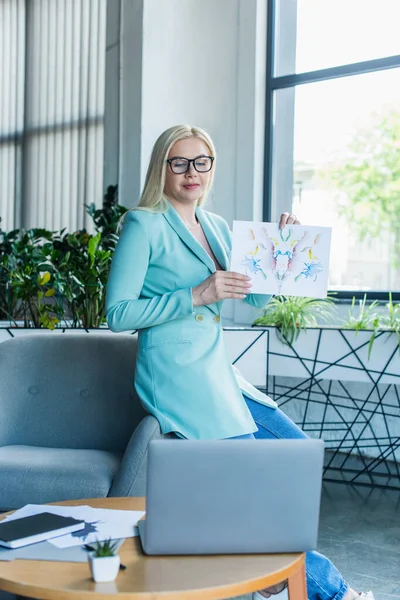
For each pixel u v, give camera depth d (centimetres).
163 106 538
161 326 228
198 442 152
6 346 291
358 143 500
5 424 280
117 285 225
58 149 693
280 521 155
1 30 743
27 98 721
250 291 228
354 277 499
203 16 554
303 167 525
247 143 534
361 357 414
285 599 202
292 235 231
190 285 230
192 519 153
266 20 534
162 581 142
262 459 153
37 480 237
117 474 229
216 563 151
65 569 148
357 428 484
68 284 412
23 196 727
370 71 494
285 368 433
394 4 484
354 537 340
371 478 432
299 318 432
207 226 242
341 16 507
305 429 506
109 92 555
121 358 288
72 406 284
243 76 535
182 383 224
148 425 224
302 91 524
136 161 533
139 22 525
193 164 230
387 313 473
